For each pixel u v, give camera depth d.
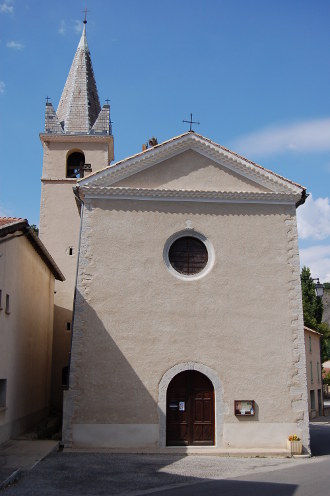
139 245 17.12
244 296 17.02
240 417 16.20
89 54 31.98
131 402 16.05
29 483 11.09
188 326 16.66
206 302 16.88
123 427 15.88
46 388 24.53
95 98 31.00
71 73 31.28
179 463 13.99
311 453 16.44
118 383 16.12
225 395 16.31
